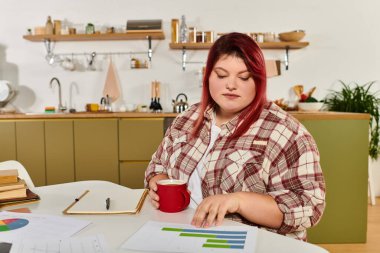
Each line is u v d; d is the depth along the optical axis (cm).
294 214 86
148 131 314
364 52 384
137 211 90
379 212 328
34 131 316
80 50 387
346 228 254
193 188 110
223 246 69
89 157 316
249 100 104
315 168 96
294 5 381
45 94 391
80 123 315
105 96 385
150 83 388
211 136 112
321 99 387
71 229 78
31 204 98
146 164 316
